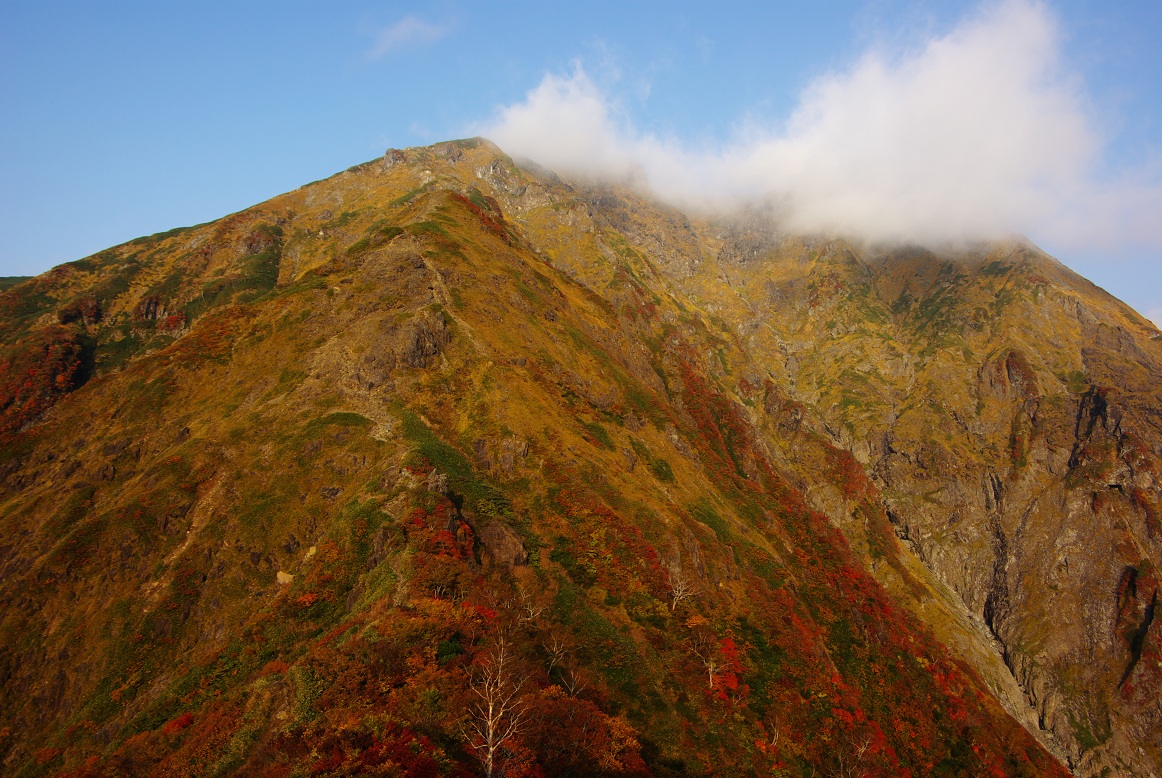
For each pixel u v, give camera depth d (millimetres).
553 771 45750
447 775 38844
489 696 44344
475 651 53094
